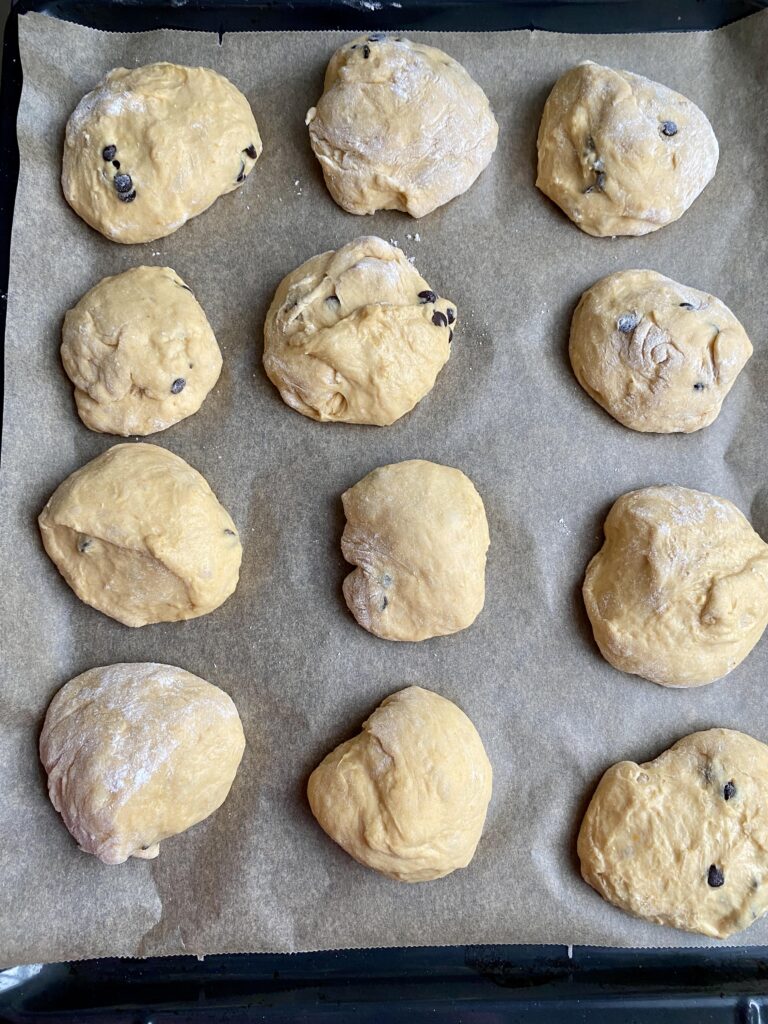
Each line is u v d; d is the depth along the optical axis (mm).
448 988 354
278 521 385
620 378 384
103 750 341
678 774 369
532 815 372
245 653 376
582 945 363
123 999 346
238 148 381
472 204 401
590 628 387
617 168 382
